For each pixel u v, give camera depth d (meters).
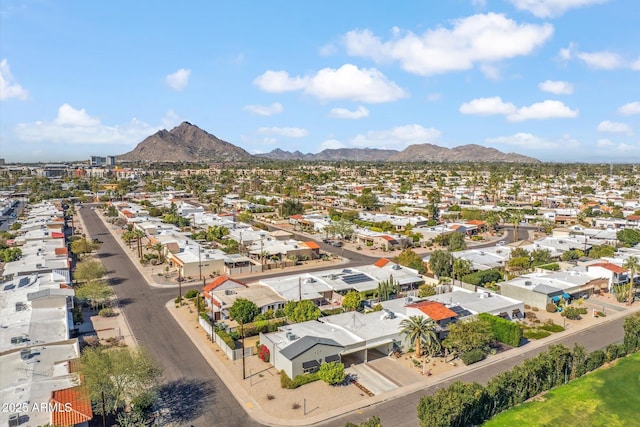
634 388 56.31
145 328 75.19
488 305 79.44
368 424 40.47
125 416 48.09
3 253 116.38
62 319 69.56
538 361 55.56
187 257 113.19
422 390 55.62
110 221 191.50
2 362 55.12
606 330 76.12
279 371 60.19
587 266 102.00
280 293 87.00
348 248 144.62
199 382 57.28
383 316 72.19
